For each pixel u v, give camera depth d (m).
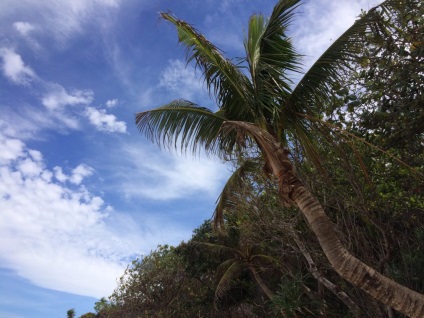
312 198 7.34
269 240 15.31
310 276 15.97
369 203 12.00
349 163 10.77
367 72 9.73
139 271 28.61
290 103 8.47
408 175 10.99
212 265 23.22
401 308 6.30
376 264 12.55
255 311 19.97
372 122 9.77
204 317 24.73
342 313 15.07
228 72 8.77
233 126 7.93
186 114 9.33
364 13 9.20
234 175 11.41
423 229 12.42
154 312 26.70
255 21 9.20
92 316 41.81
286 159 7.63
